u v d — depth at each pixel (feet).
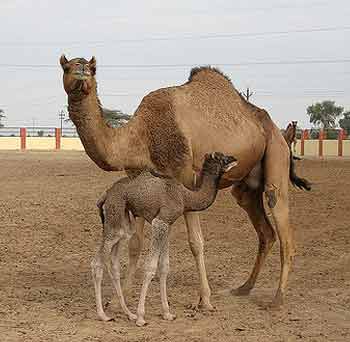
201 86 31.76
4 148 220.02
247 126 31.73
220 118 31.07
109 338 25.59
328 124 339.36
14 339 25.22
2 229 50.65
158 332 26.55
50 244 45.75
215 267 39.22
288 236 31.76
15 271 37.86
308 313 29.73
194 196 28.14
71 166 119.14
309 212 58.95
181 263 40.14
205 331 26.81
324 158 175.11
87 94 27.94
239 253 43.16
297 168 116.47
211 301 31.81
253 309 30.45
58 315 28.71
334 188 77.92
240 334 26.48
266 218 33.83
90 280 35.99
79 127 28.37
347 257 41.57
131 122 29.94
